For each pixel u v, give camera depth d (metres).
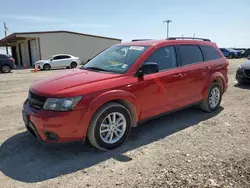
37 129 3.49
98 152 3.76
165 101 4.53
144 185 2.85
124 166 3.32
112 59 4.57
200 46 5.50
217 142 4.04
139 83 4.03
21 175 3.14
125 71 4.05
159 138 4.27
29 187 2.88
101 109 3.63
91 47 32.62
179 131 4.59
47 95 3.45
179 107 4.86
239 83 9.89
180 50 4.93
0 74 17.44
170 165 3.29
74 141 3.49
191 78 4.97
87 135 3.65
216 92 5.83
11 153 3.75
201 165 3.27
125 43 5.05
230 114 5.62
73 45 31.33
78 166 3.35
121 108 3.85
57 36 30.12
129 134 4.11
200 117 5.43
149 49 4.38
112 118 3.82
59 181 2.99
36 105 3.60
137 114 4.09
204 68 5.31
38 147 3.95
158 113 4.45
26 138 4.31
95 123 3.60
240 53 36.97
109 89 3.69
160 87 4.36
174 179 2.95
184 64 4.93
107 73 4.10
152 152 3.72
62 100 3.36
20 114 5.80
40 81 4.07
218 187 2.77
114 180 2.98
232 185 2.81
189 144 3.98
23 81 12.37
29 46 32.66
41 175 3.14
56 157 3.62
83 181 2.98
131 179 2.98
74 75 4.10
